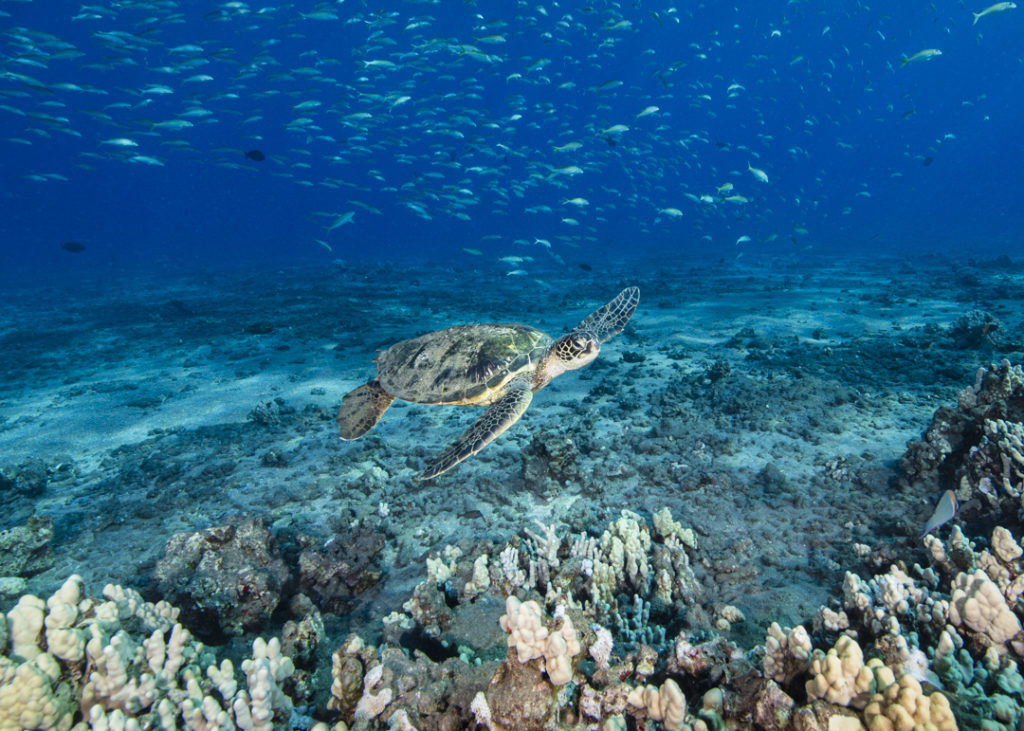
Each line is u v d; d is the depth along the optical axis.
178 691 1.05
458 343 1.74
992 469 1.61
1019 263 6.50
